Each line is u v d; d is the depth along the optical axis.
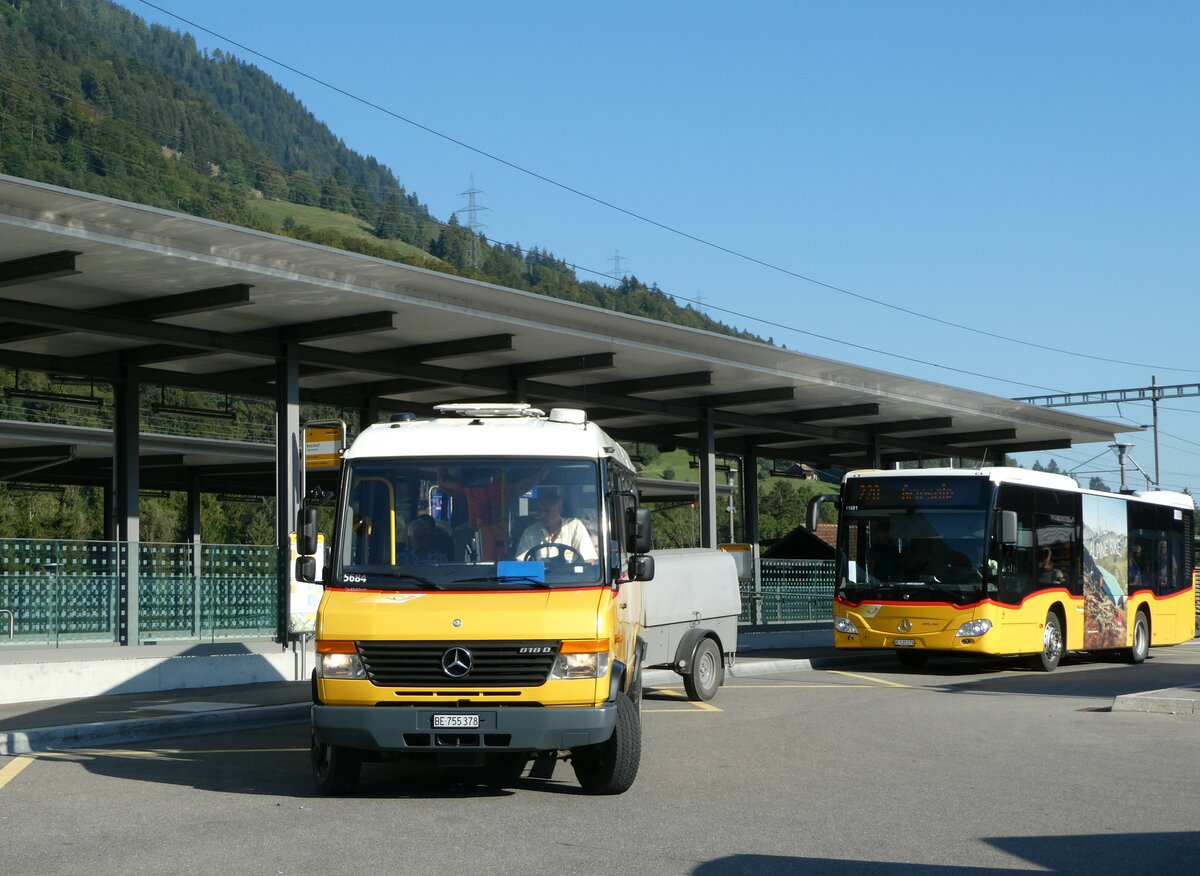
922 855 7.55
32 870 7.11
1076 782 10.23
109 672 16.81
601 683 9.04
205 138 183.25
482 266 169.38
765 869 7.18
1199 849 7.75
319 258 17.56
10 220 14.56
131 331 19.23
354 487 9.78
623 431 33.84
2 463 30.39
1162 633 27.67
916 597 21.66
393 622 9.02
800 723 14.45
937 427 34.84
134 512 22.08
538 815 8.79
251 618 20.88
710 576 17.61
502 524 9.63
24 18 175.75
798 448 39.78
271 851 7.58
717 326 100.88
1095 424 37.66
